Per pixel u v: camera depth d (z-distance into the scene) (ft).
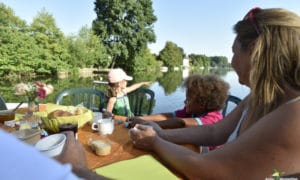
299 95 2.73
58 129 4.68
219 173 2.94
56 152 3.04
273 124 2.62
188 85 6.25
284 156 2.53
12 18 75.36
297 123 2.48
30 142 3.67
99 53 101.09
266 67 2.93
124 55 109.19
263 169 2.65
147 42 115.14
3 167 0.96
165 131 4.92
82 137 4.77
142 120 5.53
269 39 2.91
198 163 3.18
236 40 3.50
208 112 6.06
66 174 1.07
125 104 10.06
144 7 112.47
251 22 3.25
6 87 47.57
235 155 2.86
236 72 3.63
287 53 2.81
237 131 4.08
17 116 6.05
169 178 3.19
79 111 5.33
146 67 128.36
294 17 2.97
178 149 3.70
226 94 6.11
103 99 10.37
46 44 80.53
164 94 39.29
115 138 4.75
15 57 68.13
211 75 6.33
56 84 55.77
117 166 3.48
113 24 107.34
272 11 3.11
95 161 3.74
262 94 3.02
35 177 0.99
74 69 89.97
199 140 4.75
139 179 3.14
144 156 3.83
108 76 10.09
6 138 1.03
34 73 75.77
